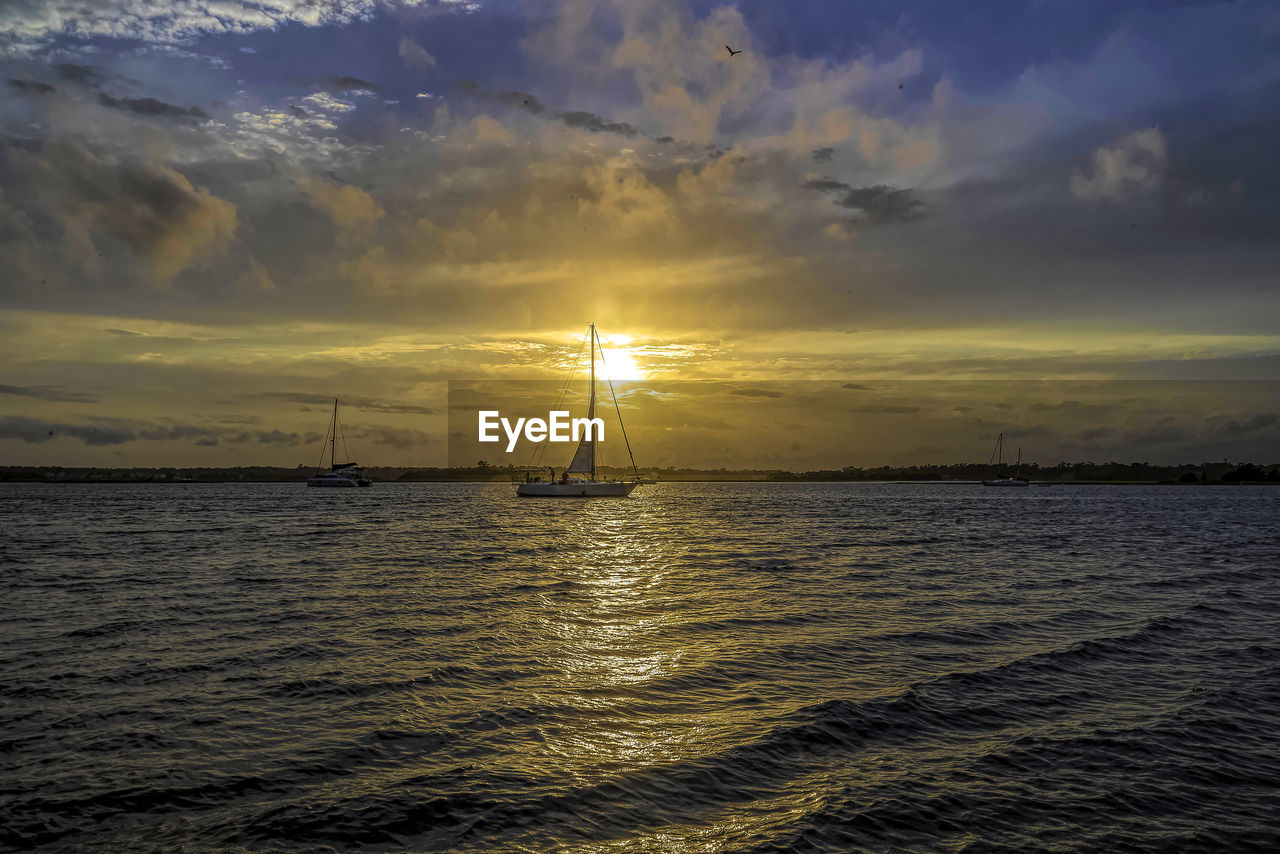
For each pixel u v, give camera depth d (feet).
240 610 69.97
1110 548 138.72
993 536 169.99
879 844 25.46
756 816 27.45
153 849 24.98
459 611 69.72
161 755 32.96
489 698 41.55
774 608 71.46
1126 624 62.64
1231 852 25.14
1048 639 56.80
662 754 33.24
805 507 345.72
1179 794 29.43
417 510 295.69
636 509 322.14
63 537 162.40
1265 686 44.16
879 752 33.68
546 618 66.23
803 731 35.96
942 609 70.64
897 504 383.45
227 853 24.75
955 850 25.13
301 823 26.71
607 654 52.24
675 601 76.07
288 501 388.37
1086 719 38.22
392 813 27.48
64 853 24.72
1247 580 91.97
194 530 183.83
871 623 63.57
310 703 40.60
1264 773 31.48
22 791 29.12
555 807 28.04
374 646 54.54
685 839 25.75
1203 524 220.23
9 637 57.77
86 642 55.88
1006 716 38.70
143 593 80.89
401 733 35.86
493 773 31.09
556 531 185.98
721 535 174.50
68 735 35.45
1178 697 41.96
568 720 37.83
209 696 41.81
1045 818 27.37
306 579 92.94
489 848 25.13
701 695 42.22
